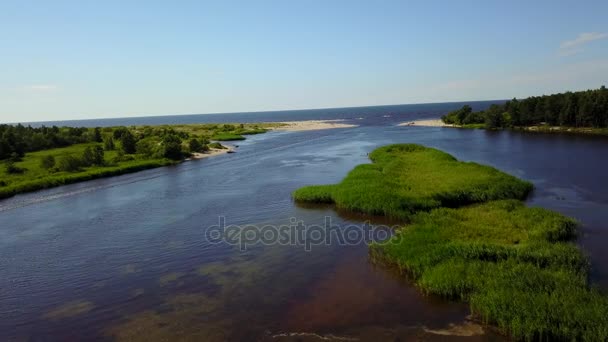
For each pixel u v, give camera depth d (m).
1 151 62.75
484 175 36.00
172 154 64.62
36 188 43.84
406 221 26.30
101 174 50.72
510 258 18.05
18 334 15.17
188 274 19.73
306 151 68.12
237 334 14.23
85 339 14.58
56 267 21.55
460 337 13.43
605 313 13.09
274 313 15.55
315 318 15.04
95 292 18.36
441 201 29.27
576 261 17.72
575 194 31.75
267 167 52.09
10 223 30.80
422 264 18.22
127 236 26.09
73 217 31.73
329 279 18.33
